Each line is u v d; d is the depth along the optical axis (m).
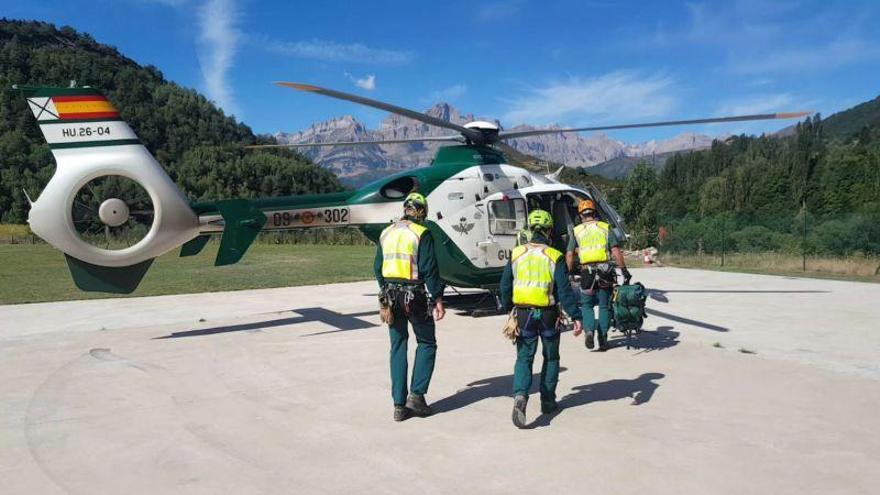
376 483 4.05
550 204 11.02
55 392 6.25
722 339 8.55
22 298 13.38
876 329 9.27
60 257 26.12
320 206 10.17
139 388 6.36
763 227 24.03
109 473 4.28
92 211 8.53
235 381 6.59
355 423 5.23
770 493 3.83
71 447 4.77
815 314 10.66
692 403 5.65
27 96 8.12
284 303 12.47
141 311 11.54
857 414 5.33
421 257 5.30
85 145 8.38
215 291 14.59
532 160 12.94
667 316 10.47
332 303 12.42
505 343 8.36
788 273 18.08
